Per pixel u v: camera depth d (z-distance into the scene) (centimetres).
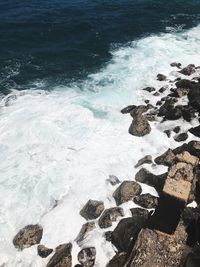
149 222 1166
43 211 1294
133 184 1352
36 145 1556
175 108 1748
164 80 2059
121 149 1566
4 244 1192
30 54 2300
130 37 2569
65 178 1412
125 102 1875
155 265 1069
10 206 1295
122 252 1130
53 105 1820
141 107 1797
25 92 1934
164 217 1147
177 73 2117
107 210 1277
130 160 1516
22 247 1177
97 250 1168
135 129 1648
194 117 1725
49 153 1520
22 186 1365
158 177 1380
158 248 1102
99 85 2016
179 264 1082
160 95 1931
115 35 2580
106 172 1451
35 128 1642
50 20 2706
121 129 1678
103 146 1576
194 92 1842
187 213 1216
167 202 1138
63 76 2102
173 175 1170
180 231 1168
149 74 2120
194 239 1149
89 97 1902
